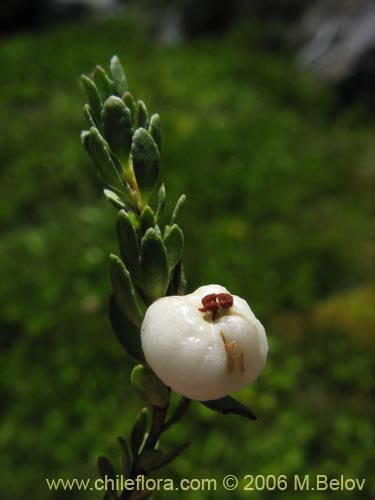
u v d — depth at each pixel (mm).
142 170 51
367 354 290
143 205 52
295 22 703
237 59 622
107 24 738
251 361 45
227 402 49
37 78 577
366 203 416
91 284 328
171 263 50
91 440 251
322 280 339
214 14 749
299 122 540
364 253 361
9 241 362
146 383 49
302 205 410
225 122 506
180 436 246
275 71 607
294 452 245
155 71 602
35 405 265
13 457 246
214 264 342
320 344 295
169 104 543
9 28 819
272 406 263
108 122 52
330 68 597
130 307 49
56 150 443
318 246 359
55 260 344
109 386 273
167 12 788
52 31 762
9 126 478
